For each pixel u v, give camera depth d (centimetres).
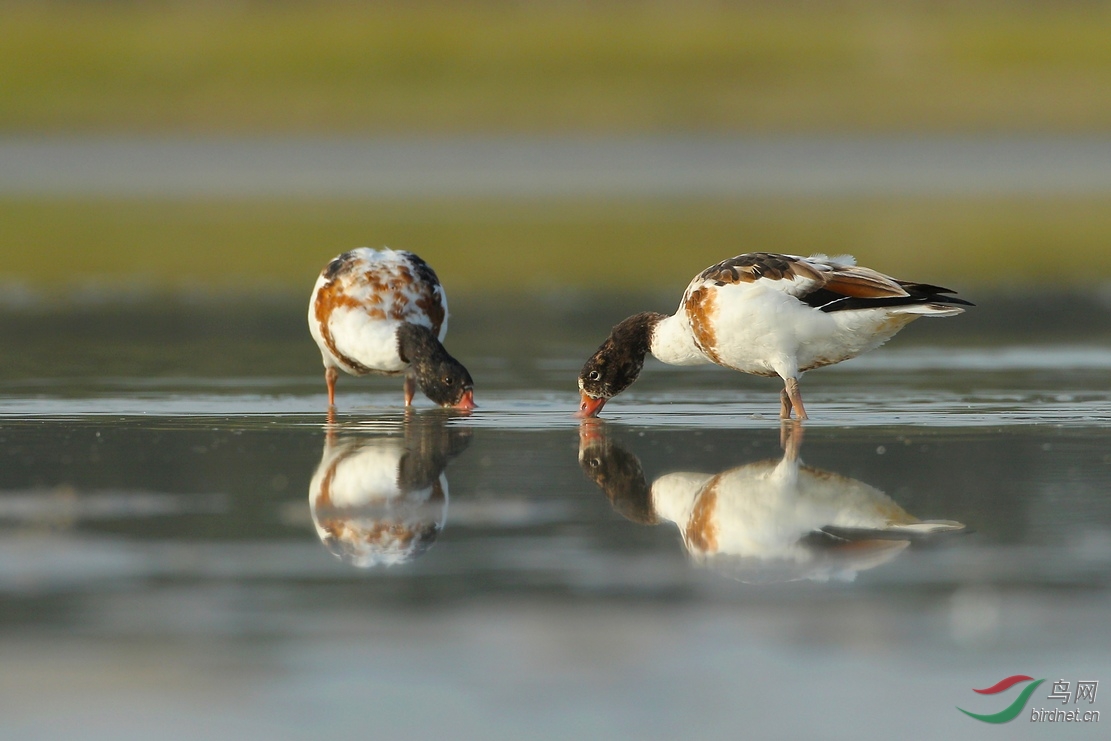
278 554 895
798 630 761
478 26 7794
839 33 7756
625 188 5069
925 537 938
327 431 1379
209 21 7794
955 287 2794
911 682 700
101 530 955
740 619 775
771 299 1382
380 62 7375
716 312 1406
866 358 1981
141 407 1548
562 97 7094
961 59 7431
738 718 659
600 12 8162
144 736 635
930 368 1872
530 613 784
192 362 1942
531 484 1114
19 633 748
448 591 819
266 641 741
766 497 1055
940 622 771
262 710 662
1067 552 898
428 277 1568
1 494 1067
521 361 1958
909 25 7856
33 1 7919
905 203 4497
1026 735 659
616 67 7369
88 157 6022
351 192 4925
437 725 647
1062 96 7038
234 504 1035
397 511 1013
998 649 737
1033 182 5247
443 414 1509
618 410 1534
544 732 642
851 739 640
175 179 5366
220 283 2939
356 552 903
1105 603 800
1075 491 1071
